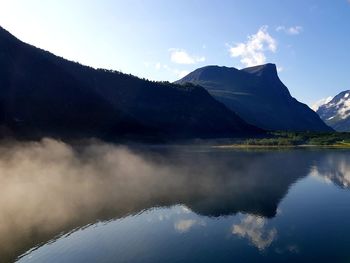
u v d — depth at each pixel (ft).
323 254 129.18
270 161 446.60
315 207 195.93
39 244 140.67
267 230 156.66
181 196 226.79
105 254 130.72
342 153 576.61
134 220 172.14
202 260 125.08
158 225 164.25
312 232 152.76
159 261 124.16
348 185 268.21
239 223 167.32
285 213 184.44
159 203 208.03
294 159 471.62
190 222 169.17
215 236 148.87
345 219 171.53
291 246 137.08
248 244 139.64
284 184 272.72
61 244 140.67
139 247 136.98
